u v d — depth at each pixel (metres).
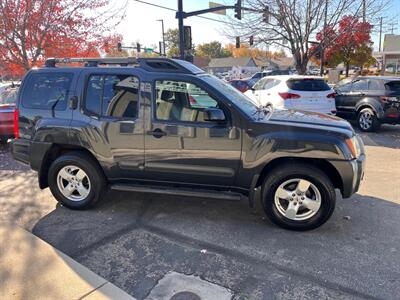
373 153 7.48
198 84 3.92
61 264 3.15
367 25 17.48
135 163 4.18
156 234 3.83
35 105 4.47
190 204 4.64
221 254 3.40
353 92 10.26
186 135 3.95
